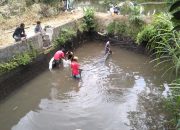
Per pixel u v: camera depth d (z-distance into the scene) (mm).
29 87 12039
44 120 9664
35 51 13281
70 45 16031
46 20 17391
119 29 16984
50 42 14523
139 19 16297
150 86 12047
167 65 13758
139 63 14500
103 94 11391
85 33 17766
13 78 11766
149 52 15070
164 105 10406
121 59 15031
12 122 9648
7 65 11469
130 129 9070
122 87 11977
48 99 11070
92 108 10359
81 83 12352
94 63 14445
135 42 15961
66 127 9219
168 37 11156
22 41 12523
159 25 14031
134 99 10992
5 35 14094
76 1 26984
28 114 10070
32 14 17438
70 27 16562
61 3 19562
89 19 17906
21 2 18250
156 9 21969
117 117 9773
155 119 9594
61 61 14109
